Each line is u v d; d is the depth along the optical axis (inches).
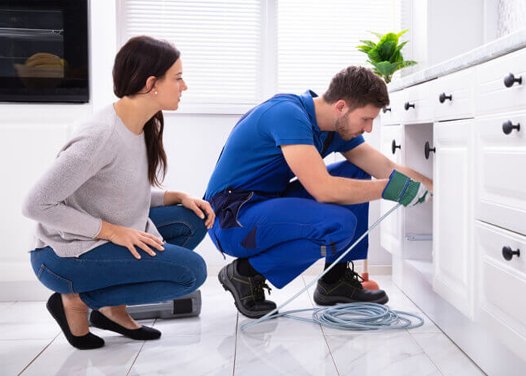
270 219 88.6
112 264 74.0
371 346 82.6
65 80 111.0
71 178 68.9
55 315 82.0
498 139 65.2
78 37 110.9
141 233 75.3
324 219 87.2
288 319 96.5
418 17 130.5
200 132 131.8
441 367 74.4
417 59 131.3
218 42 135.2
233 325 93.2
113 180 74.6
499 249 64.5
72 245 73.3
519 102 60.0
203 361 76.6
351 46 137.1
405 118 101.6
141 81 73.8
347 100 87.2
